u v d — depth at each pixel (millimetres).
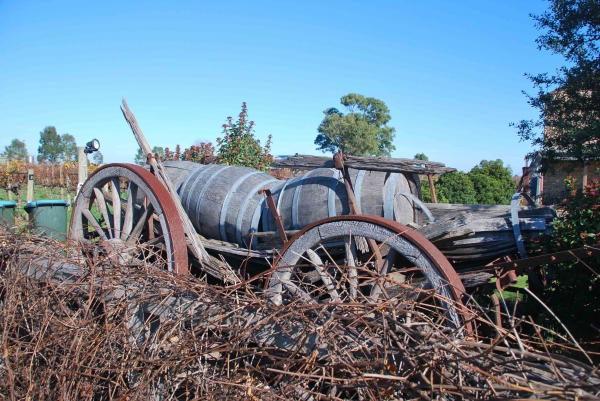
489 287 3582
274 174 10945
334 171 4398
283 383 2359
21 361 3094
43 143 70812
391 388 2105
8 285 3533
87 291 3299
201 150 11211
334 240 3865
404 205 4387
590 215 3490
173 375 2598
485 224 3531
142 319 3160
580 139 8188
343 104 48031
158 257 4203
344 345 2459
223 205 5203
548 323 3852
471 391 1959
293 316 2645
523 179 5816
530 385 1871
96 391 2879
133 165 5000
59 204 7602
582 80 8305
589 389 1785
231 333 2699
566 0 8828
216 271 4500
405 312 2479
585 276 3490
